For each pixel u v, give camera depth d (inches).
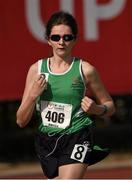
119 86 1002.7
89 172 981.8
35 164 1090.7
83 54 987.9
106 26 991.0
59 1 970.1
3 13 956.6
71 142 461.4
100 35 989.8
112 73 998.4
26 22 963.3
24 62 965.8
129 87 1005.2
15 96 966.4
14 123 1293.1
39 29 965.2
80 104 462.0
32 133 1262.3
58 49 459.2
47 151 469.7
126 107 1317.7
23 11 962.1
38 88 451.5
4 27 957.2
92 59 990.4
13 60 963.3
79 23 981.8
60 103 461.7
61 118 462.0
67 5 974.4
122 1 993.5
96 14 986.7
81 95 462.3
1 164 1108.5
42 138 470.6
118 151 1196.5
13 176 980.6
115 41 995.9
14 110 1291.8
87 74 462.0
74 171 454.0
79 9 979.3
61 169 458.6
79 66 462.0
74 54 984.3
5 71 962.1
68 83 458.6
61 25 458.3
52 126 465.1
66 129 462.3
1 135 1247.5
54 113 463.5
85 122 464.4
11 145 1220.5
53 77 460.4
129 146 1254.3
